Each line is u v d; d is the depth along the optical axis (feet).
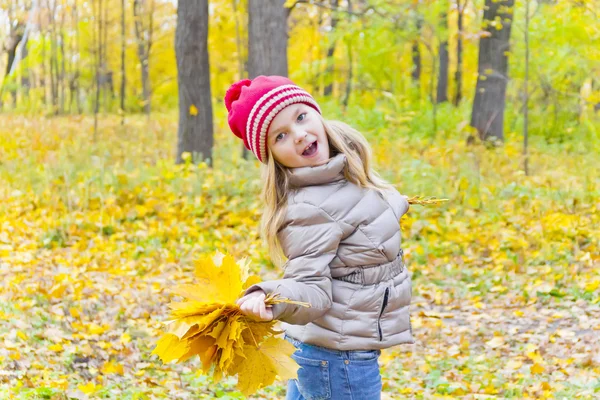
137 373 14.92
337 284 8.20
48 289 20.77
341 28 60.85
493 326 19.76
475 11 56.03
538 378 15.44
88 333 17.40
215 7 77.05
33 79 104.53
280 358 7.50
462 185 31.83
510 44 47.83
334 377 8.30
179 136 41.52
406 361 17.19
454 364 17.03
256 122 8.35
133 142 55.47
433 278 24.40
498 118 51.34
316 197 8.11
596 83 48.70
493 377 15.84
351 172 8.33
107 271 24.54
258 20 39.65
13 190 34.99
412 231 28.53
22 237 28.53
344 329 8.16
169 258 26.61
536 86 45.78
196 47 41.09
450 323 20.44
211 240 29.14
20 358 14.46
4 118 67.15
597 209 29.81
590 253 24.82
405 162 36.35
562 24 41.68
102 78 100.32
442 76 76.59
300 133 8.27
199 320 7.18
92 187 33.27
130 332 17.76
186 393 13.91
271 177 8.43
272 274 25.05
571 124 53.98
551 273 23.66
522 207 31.32
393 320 8.38
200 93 41.32
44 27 81.30
